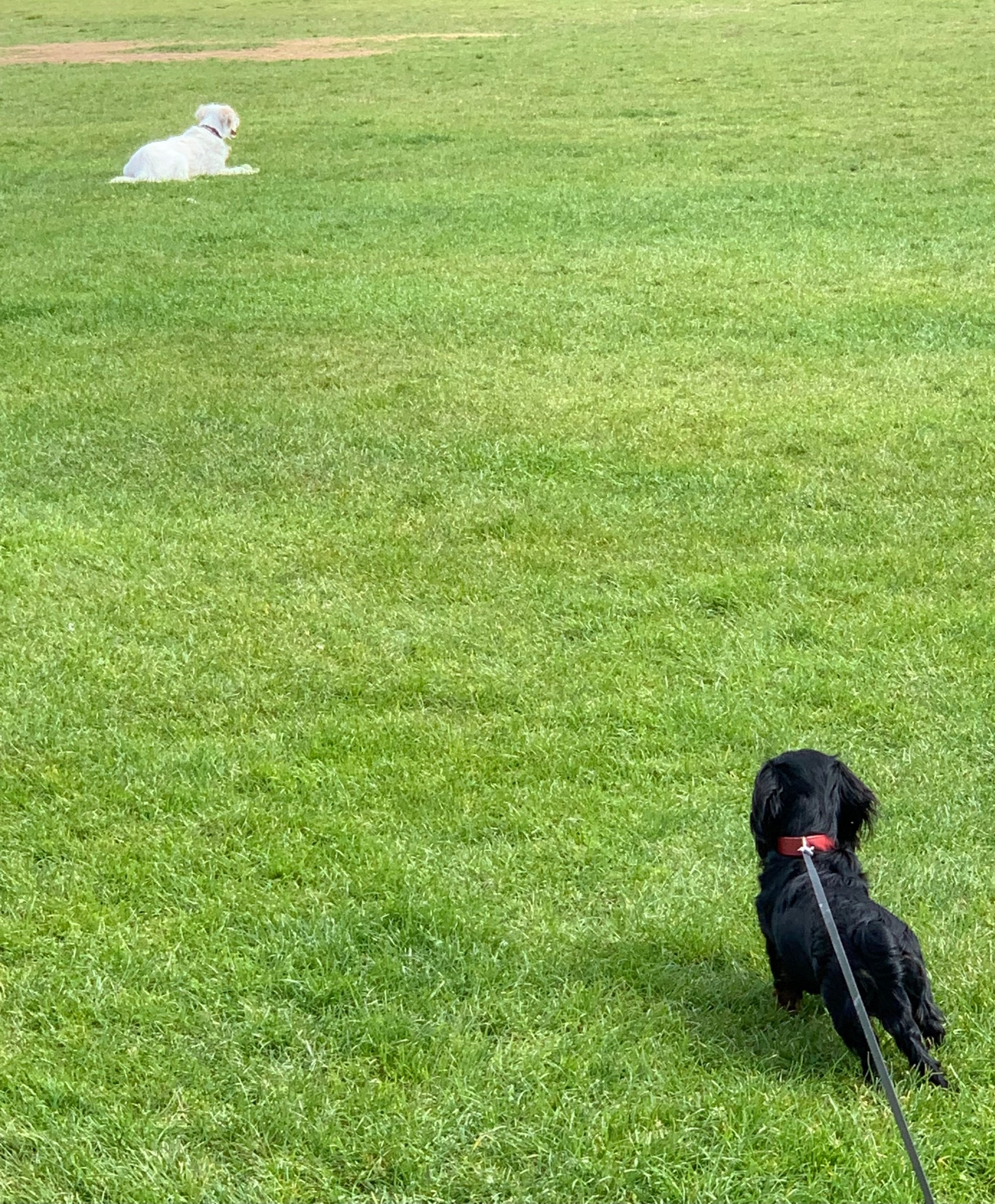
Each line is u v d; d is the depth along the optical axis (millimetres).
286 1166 4766
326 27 40156
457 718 6277
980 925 5344
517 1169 4766
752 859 5598
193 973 5254
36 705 6348
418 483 8352
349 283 13344
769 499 7930
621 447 8820
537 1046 5016
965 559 7133
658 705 6277
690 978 5195
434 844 5688
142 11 46125
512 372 10578
